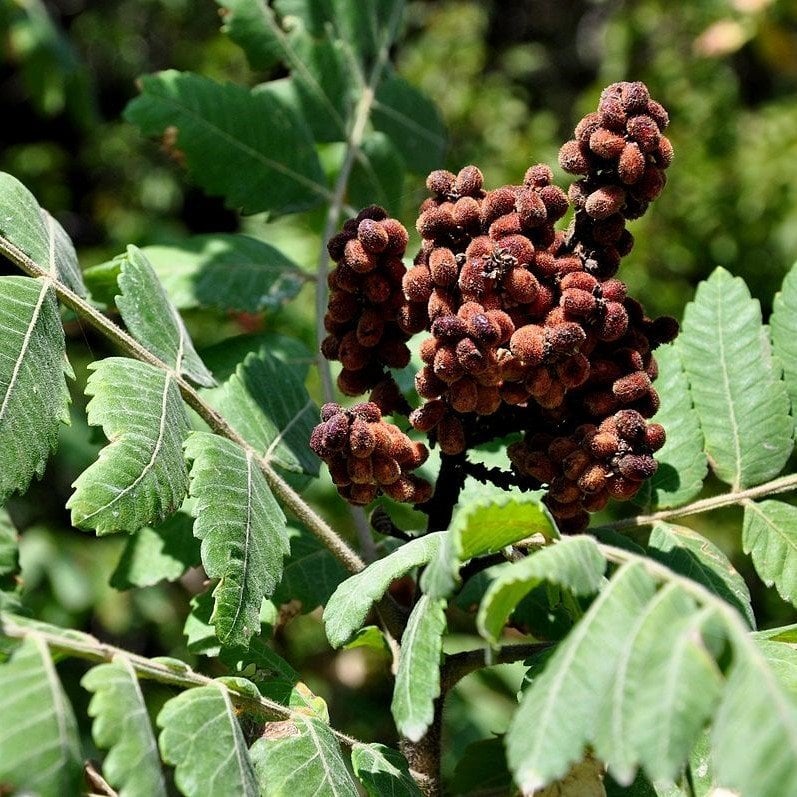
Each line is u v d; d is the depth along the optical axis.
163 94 0.50
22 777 0.35
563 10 1.59
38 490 0.94
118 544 0.92
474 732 0.60
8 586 0.39
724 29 1.10
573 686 0.35
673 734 0.34
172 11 1.49
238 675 0.42
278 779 0.39
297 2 0.53
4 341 0.39
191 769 0.37
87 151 1.40
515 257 0.40
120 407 0.40
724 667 0.36
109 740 0.36
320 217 0.57
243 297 0.50
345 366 0.42
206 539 0.40
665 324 0.42
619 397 0.40
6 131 1.42
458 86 1.28
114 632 0.88
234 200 0.50
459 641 0.63
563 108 1.46
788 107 1.14
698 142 1.13
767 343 0.45
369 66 0.54
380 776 0.40
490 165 1.23
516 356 0.39
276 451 0.44
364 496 0.40
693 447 0.45
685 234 1.07
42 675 0.36
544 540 0.39
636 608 0.35
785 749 0.33
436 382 0.40
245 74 1.31
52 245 0.42
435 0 1.42
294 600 0.46
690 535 0.44
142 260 0.43
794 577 0.43
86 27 1.47
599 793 0.39
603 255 0.41
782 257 1.06
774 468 0.44
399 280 0.41
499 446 0.48
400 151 0.54
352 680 0.71
